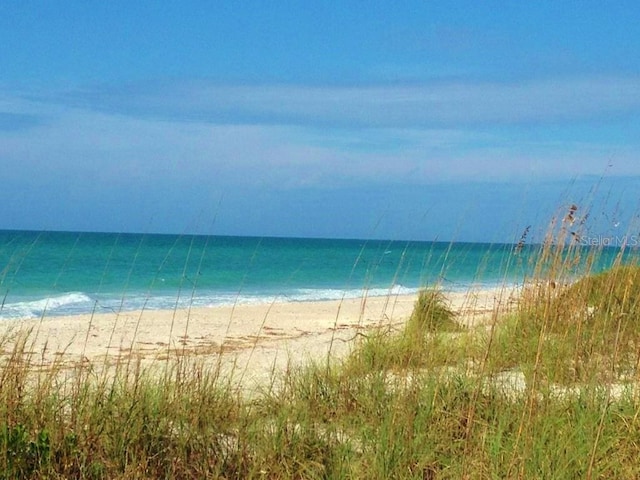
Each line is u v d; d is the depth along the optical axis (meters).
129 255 48.75
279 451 4.97
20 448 4.43
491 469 4.77
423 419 5.43
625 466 5.03
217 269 42.03
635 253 8.12
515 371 7.39
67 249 51.38
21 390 4.91
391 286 8.14
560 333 7.62
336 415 5.86
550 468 4.71
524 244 8.34
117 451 4.62
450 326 9.41
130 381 5.79
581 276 7.98
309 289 31.64
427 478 4.94
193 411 5.25
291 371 7.77
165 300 24.09
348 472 4.83
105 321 16.62
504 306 8.59
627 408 5.79
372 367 6.84
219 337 14.31
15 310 20.22
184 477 4.68
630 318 7.66
